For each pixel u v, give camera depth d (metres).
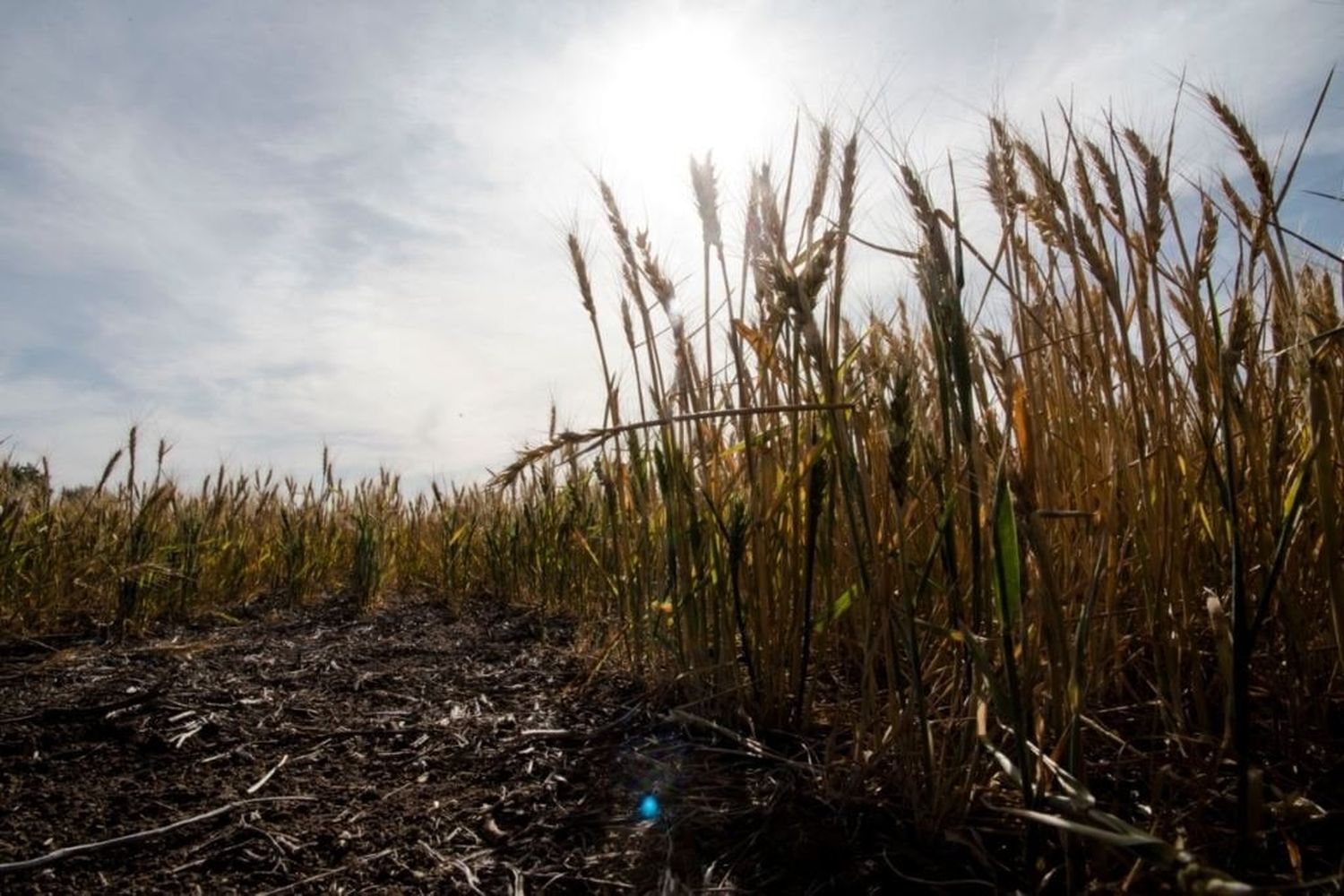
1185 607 0.58
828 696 0.77
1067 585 0.60
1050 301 0.70
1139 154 0.61
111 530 1.64
